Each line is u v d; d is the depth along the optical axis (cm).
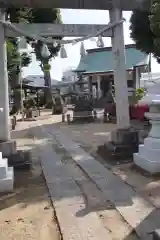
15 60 2078
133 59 2986
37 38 792
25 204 534
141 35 1080
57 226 443
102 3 826
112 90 3023
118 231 413
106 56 3400
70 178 680
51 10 2167
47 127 1772
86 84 3725
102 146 946
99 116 2222
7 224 457
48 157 920
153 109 680
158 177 647
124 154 821
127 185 607
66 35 816
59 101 2786
